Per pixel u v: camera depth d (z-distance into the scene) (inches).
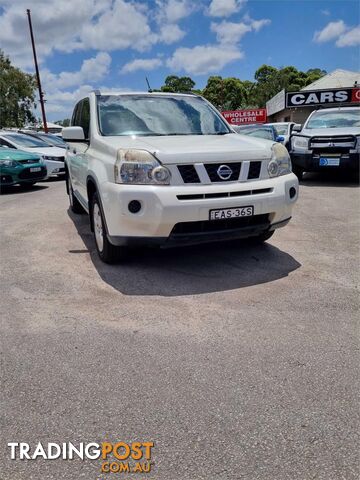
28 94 1398.9
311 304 137.7
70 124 263.6
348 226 235.6
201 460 76.7
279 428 83.9
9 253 202.1
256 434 82.5
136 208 147.4
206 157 150.7
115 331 123.1
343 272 165.5
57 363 107.7
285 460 76.2
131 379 100.4
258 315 130.9
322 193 340.5
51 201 348.2
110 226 156.2
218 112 219.9
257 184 157.2
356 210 275.3
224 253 190.5
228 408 89.8
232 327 123.8
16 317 133.5
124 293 149.7
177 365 105.6
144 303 141.1
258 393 94.3
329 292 146.9
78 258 190.1
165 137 178.5
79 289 154.5
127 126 189.3
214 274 165.8
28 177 414.3
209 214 148.9
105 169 159.9
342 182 395.2
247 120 1353.3
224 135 192.1
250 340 116.5
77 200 260.5
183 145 158.4
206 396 93.8
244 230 158.7
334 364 104.7
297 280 158.1
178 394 94.7
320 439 80.9
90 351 112.7
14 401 93.7
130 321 129.0
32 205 332.2
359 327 122.5
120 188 148.7
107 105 200.4
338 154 366.3
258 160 159.9
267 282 156.9
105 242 170.2
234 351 111.3
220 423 85.6
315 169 376.8
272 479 72.4
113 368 105.0
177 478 73.2
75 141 197.3
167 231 148.9
